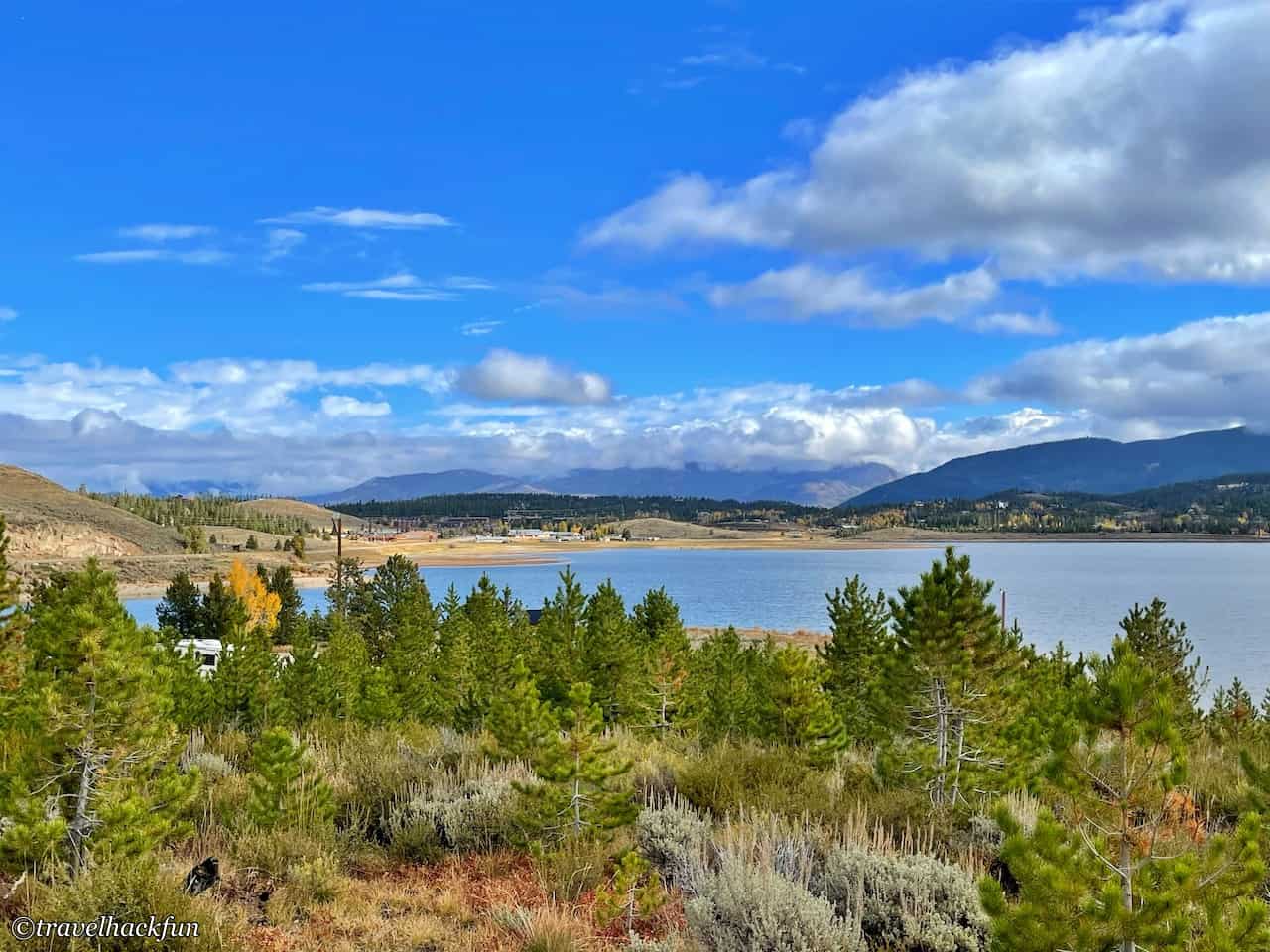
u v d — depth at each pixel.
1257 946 5.24
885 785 12.32
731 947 6.19
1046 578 165.75
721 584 160.75
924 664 12.38
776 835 8.52
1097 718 5.88
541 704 13.14
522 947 6.86
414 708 33.50
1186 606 110.00
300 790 9.68
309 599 133.00
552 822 9.41
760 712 19.42
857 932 6.34
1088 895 5.55
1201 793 10.59
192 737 15.31
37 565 91.94
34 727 8.62
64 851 8.02
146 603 116.25
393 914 7.57
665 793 10.88
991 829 9.45
